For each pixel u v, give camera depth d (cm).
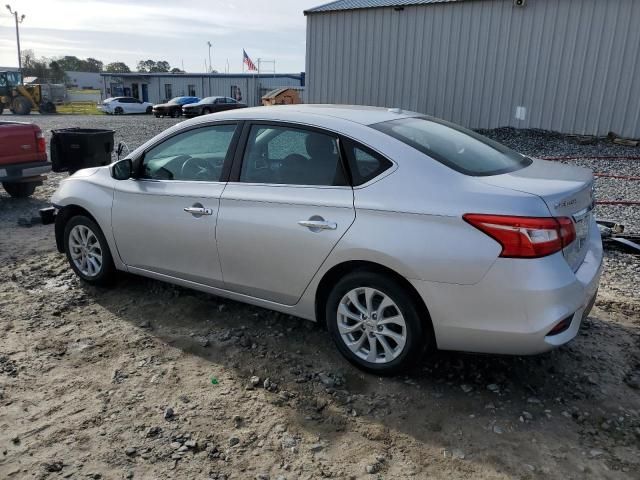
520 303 288
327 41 1914
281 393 335
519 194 294
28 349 389
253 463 277
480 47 1642
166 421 309
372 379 348
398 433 299
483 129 1680
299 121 371
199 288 426
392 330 336
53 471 270
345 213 333
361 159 339
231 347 393
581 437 295
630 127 1476
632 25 1420
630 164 1186
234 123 402
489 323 298
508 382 345
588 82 1511
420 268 307
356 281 336
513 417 311
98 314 447
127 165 445
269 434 299
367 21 1814
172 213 416
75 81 9631
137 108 4325
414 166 323
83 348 391
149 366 367
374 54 1828
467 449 286
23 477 266
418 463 276
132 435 297
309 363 370
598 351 381
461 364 364
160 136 440
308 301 363
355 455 282
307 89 2000
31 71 9275
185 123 430
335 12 1866
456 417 312
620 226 646
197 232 403
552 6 1512
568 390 337
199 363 372
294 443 291
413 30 1738
